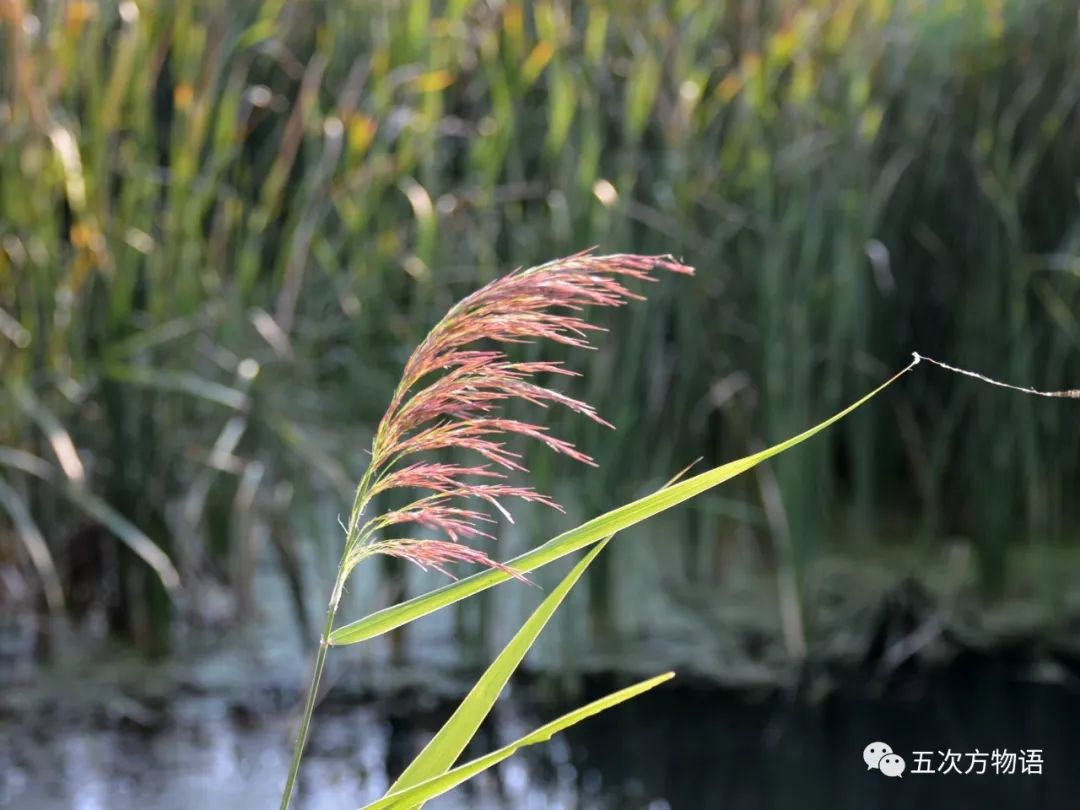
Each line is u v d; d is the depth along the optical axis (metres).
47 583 2.93
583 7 3.51
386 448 1.05
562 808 2.67
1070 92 3.50
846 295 3.23
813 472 3.28
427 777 1.20
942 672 3.32
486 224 3.12
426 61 3.28
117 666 3.18
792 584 3.32
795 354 3.22
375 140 3.35
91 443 3.19
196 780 2.72
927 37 3.53
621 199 3.06
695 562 3.56
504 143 3.09
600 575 3.29
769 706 3.14
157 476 3.13
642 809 2.67
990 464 3.52
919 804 2.69
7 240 3.01
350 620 3.27
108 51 3.36
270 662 3.22
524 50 3.45
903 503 4.01
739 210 3.34
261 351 3.23
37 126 2.95
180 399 3.21
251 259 3.13
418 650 3.33
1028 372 3.44
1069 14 3.55
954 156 3.60
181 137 3.15
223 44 3.20
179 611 3.36
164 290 3.10
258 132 3.69
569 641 3.13
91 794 2.64
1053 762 2.88
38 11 3.16
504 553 3.35
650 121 3.38
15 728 2.89
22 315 3.09
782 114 3.34
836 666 3.31
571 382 3.10
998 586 3.58
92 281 3.07
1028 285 3.54
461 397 1.02
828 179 3.27
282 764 2.80
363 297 3.08
